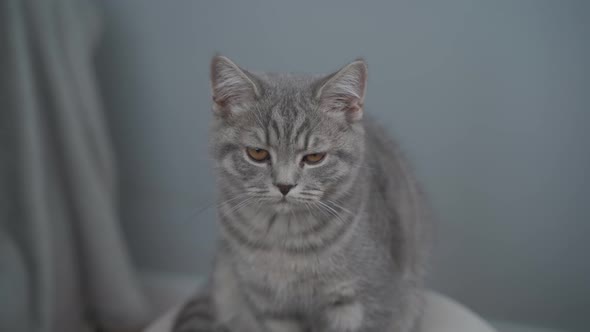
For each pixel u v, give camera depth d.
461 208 0.65
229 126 0.45
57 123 0.60
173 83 0.67
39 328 0.59
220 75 0.44
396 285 0.48
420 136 0.63
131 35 0.66
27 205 0.57
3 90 0.56
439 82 0.61
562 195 0.61
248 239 0.46
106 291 0.67
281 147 0.43
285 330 0.50
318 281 0.46
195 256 0.74
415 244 0.53
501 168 0.62
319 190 0.44
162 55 0.66
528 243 0.64
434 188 0.64
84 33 0.62
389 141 0.55
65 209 0.64
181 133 0.69
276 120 0.44
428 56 0.60
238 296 0.54
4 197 0.57
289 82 0.46
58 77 0.59
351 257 0.45
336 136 0.44
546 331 0.66
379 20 0.60
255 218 0.46
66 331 0.65
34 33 0.57
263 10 0.62
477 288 0.67
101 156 0.65
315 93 0.44
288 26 0.62
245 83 0.44
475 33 0.58
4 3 0.54
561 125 0.59
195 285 0.74
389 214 0.48
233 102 0.45
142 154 0.71
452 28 0.59
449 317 0.53
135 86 0.68
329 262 0.45
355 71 0.43
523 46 0.58
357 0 0.60
